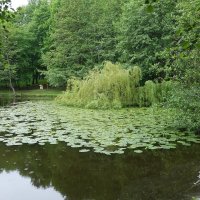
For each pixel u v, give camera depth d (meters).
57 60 35.44
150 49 26.34
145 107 22.16
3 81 44.44
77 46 35.06
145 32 26.64
